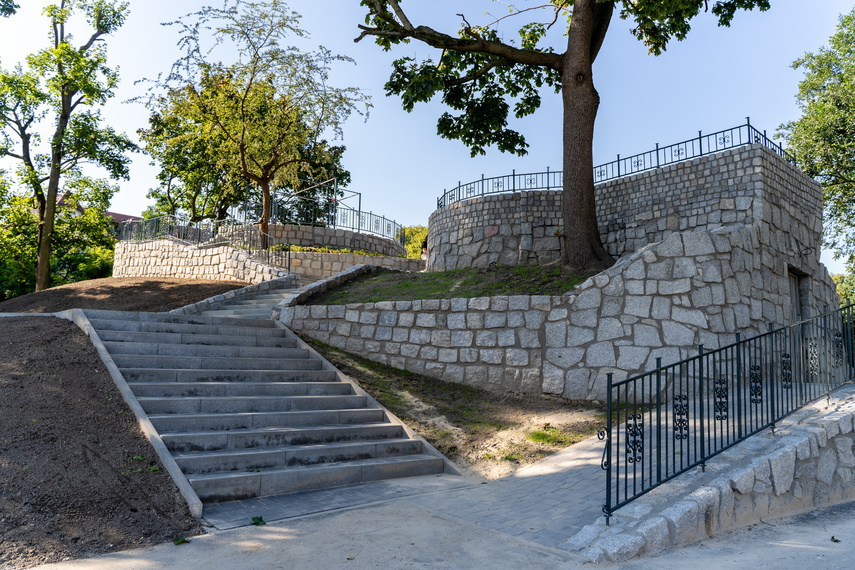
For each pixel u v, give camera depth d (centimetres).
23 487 428
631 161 1716
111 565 361
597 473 612
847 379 766
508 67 1609
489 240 1862
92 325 799
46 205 2488
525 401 938
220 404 678
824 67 2342
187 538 423
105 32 2577
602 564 399
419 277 1464
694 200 1521
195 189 3156
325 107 2172
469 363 1021
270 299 1347
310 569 378
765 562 416
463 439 782
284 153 2262
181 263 1975
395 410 845
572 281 1172
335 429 704
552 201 1808
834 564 412
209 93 2123
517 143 1653
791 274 1429
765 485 544
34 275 2847
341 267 1956
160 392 669
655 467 587
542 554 417
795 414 673
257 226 2147
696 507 470
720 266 966
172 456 539
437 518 502
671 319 920
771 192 1415
